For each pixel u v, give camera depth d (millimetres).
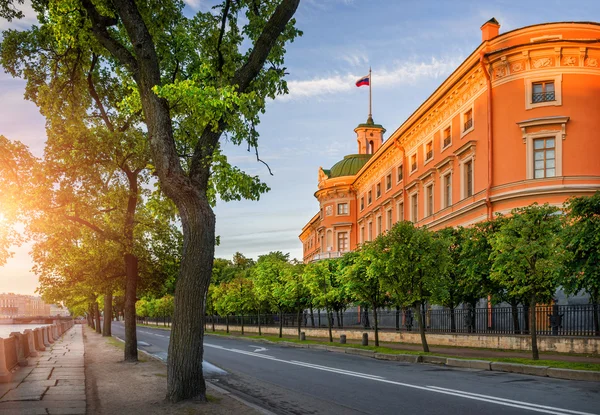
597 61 29141
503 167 30141
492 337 22016
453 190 35750
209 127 10164
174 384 9383
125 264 19969
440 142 38406
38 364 17531
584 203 14430
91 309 76188
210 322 74375
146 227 19641
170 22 12734
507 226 16891
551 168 29016
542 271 16031
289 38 12242
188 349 9438
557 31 29484
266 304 45594
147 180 19750
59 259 19203
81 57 15984
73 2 10844
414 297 20891
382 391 11664
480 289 23781
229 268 85500
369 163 54375
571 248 15008
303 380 14125
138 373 14641
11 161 14859
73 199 16391
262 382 14031
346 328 38000
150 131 9523
